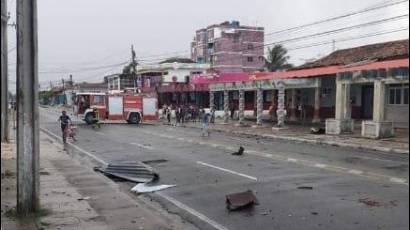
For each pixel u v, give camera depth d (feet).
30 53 29.40
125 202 35.55
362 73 95.40
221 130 124.88
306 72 130.41
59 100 490.90
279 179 46.09
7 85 86.99
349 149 77.30
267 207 34.73
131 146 82.69
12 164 54.95
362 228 28.53
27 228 27.53
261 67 330.34
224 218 32.22
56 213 31.53
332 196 37.76
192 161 60.80
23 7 29.09
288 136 100.42
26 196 30.53
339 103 103.76
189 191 41.57
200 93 212.64
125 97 164.45
